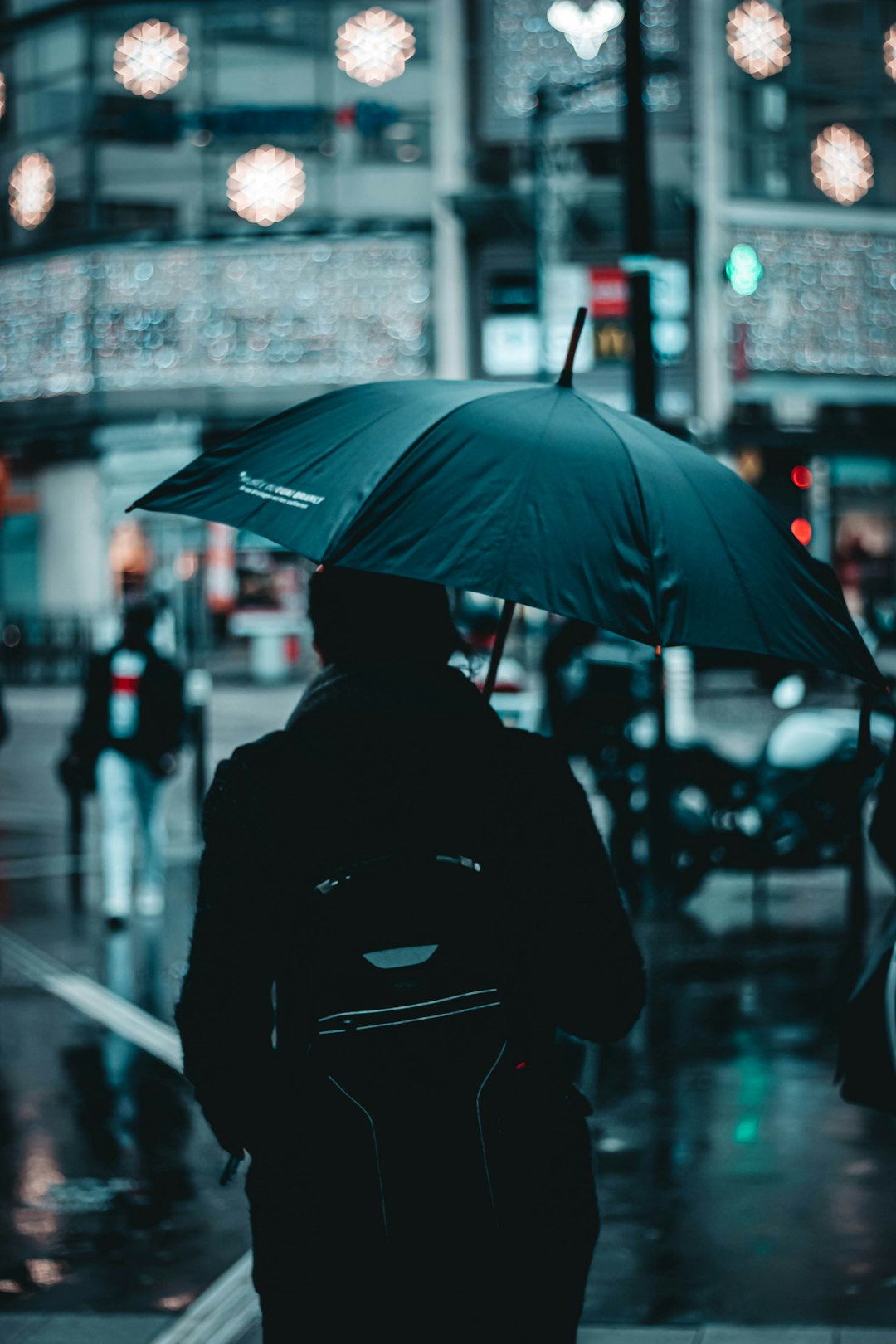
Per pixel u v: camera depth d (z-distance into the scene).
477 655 4.10
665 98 41.28
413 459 3.15
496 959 2.99
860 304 43.00
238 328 43.22
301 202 43.34
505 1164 2.92
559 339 39.66
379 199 43.00
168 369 43.56
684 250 40.78
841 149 42.88
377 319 42.69
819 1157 6.93
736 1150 7.03
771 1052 8.57
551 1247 2.97
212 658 42.41
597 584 3.04
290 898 2.96
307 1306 2.88
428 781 3.04
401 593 3.19
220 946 2.92
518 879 3.07
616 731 12.67
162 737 12.29
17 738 28.08
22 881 14.38
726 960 10.74
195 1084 2.95
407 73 43.03
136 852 16.05
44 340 44.81
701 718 27.53
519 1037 3.03
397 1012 2.88
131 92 44.53
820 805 12.38
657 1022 9.16
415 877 2.95
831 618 3.44
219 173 43.91
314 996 2.92
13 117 46.19
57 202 45.44
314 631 3.27
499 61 41.31
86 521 46.78
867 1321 5.28
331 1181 2.85
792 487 42.88
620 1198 6.45
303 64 43.75
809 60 42.66
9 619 42.41
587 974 3.12
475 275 41.91
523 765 3.13
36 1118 7.62
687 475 3.37
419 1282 2.84
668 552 3.16
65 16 44.91
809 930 11.79
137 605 12.38
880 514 44.28
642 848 12.92
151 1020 9.51
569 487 3.14
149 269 43.59
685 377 41.16
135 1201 6.53
